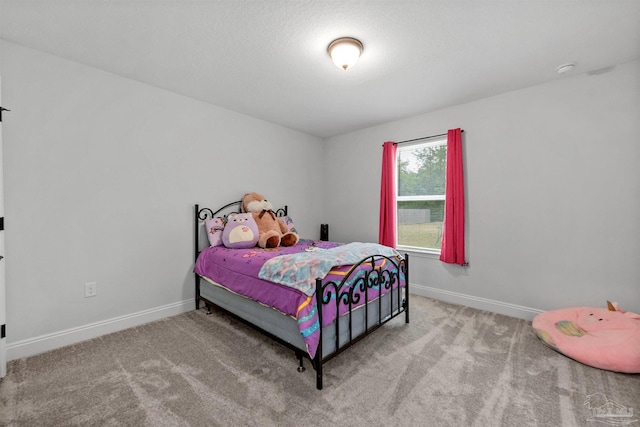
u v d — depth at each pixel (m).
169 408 1.43
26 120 1.94
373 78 2.41
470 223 2.92
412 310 2.81
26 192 1.94
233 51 2.01
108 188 2.31
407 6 1.56
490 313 2.74
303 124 3.71
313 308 1.62
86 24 1.71
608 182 2.21
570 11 1.58
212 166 3.03
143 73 2.34
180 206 2.78
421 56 2.06
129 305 2.44
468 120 2.93
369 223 3.85
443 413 1.40
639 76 2.09
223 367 1.81
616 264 2.20
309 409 1.43
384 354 1.96
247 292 2.10
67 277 2.12
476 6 1.55
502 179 2.72
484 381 1.65
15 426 1.31
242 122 3.31
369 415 1.38
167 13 1.61
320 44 1.92
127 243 2.42
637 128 2.10
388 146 3.49
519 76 2.36
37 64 1.98
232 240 2.77
